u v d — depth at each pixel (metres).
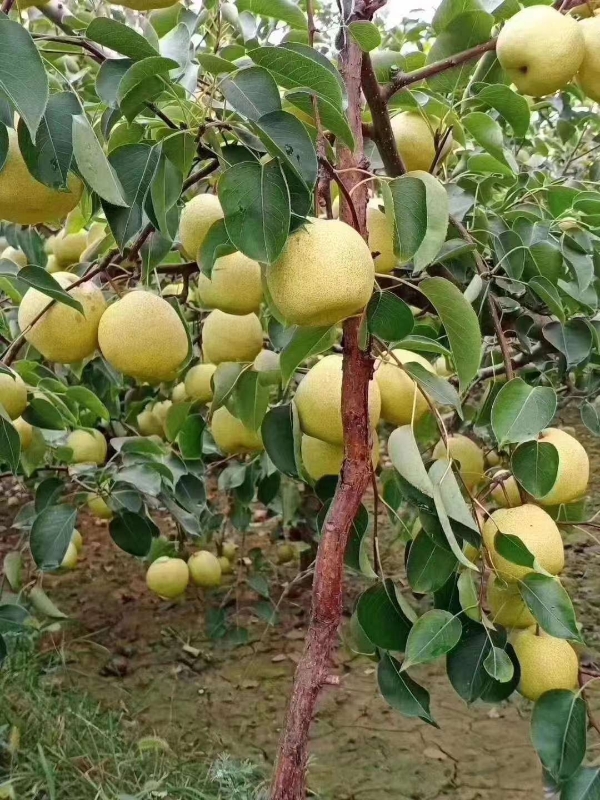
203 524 3.09
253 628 3.69
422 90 1.67
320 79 0.89
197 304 2.36
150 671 3.32
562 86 1.41
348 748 2.81
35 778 2.34
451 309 1.14
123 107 0.98
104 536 4.89
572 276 1.75
